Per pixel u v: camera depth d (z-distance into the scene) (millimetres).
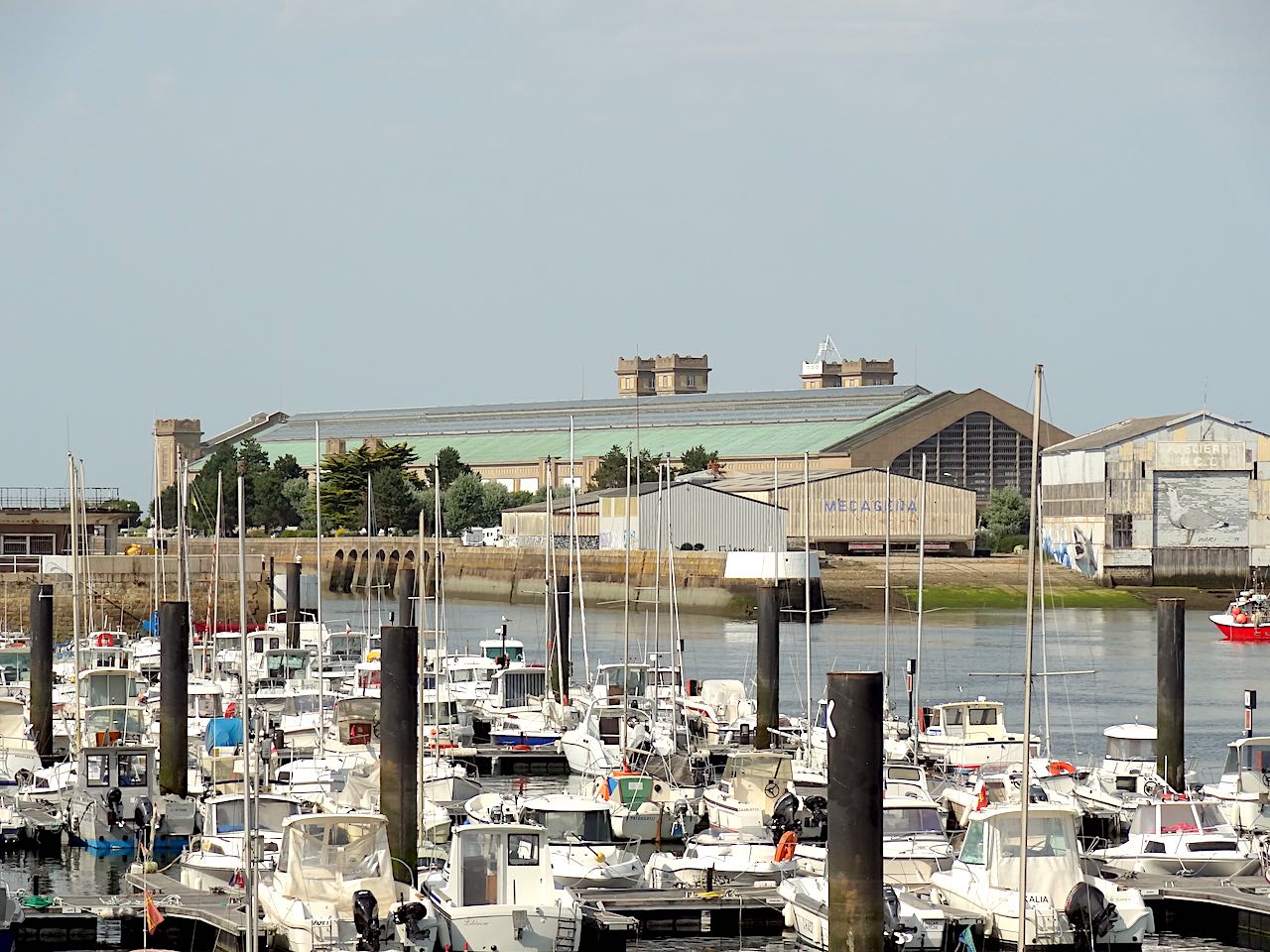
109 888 181250
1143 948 157375
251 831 137125
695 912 164250
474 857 148875
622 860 175375
